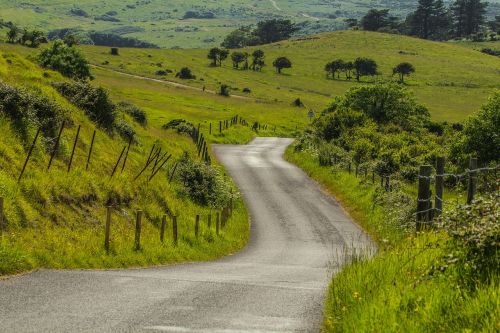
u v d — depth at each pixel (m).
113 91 150.75
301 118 157.50
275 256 31.91
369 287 11.58
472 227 11.38
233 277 19.09
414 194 49.31
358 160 74.69
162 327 10.95
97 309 12.30
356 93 107.88
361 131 87.62
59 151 31.78
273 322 11.67
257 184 63.25
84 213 26.77
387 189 48.34
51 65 114.81
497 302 8.59
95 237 24.55
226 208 41.88
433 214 19.58
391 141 83.19
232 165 75.81
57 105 35.28
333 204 53.91
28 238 20.86
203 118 125.69
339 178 62.47
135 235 25.34
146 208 32.78
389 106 106.00
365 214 46.56
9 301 12.75
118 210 30.02
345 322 10.23
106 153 38.91
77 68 116.69
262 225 44.97
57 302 12.86
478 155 63.72
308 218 47.62
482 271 10.76
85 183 29.06
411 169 63.00
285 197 56.75
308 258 30.97
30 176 25.97
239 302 13.72
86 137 38.59
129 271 19.91
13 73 43.06
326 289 16.19
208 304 13.35
